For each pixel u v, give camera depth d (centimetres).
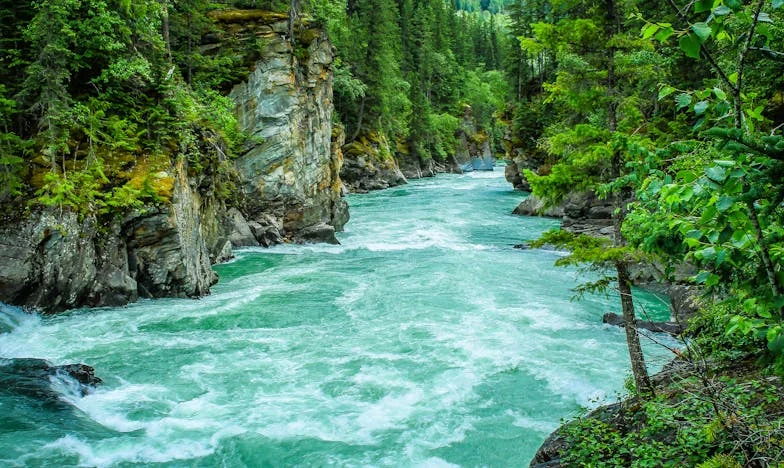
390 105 6512
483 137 9044
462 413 1055
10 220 1516
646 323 1505
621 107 1007
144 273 1758
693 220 366
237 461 895
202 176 2131
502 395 1125
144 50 2003
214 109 2352
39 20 1577
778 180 278
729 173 283
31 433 934
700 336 904
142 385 1160
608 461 682
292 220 2930
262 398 1110
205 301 1773
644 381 866
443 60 8331
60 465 852
